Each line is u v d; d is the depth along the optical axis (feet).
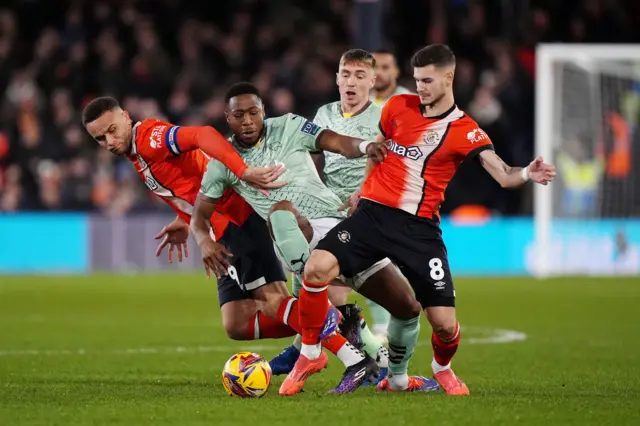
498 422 66.28
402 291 81.61
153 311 166.50
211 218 89.61
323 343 81.25
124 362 106.42
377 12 159.33
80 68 274.36
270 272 88.69
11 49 282.36
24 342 125.70
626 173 232.12
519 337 130.62
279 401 75.66
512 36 282.15
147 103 258.16
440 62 77.61
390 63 116.37
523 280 223.51
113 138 86.28
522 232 240.12
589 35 279.69
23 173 255.09
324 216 85.92
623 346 120.78
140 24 279.28
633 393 82.02
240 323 90.22
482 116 250.57
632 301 180.14
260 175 80.33
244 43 283.59
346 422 65.98
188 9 297.33
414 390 84.17
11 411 70.90
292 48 280.72
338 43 287.48
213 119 255.70
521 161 253.85
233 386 78.48
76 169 249.75
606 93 230.27
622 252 233.76
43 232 244.22
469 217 243.19
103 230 244.01
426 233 79.25
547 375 95.55
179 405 73.51
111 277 231.30
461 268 240.73
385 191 79.36
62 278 228.63
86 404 74.38
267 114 256.73
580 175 231.71
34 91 268.21
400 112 80.64
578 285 211.00
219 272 84.79
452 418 67.62
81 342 125.90
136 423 65.92
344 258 78.69
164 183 88.69
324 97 261.65
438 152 78.74
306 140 85.56
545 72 221.66
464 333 135.44
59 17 295.48
